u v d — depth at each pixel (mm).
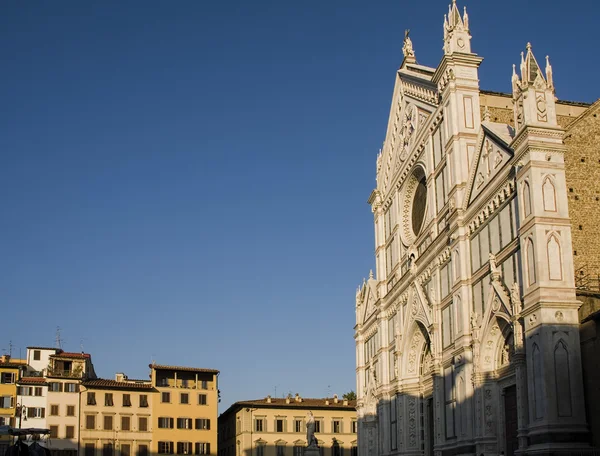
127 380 133625
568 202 51344
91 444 114625
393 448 76188
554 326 44656
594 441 42812
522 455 45844
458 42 63688
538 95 48438
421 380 71812
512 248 50750
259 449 129875
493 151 54812
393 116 81750
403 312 74688
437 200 66500
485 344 54188
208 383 123875
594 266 50250
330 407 133750
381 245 85125
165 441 118625
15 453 50000
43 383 114438
